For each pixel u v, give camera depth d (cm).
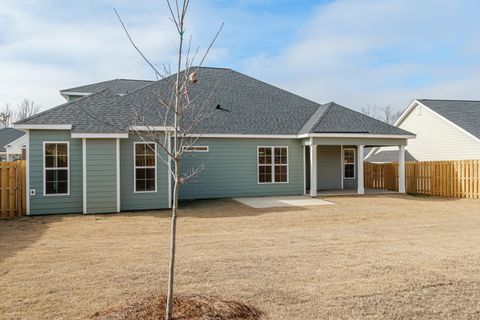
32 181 1313
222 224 1105
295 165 1908
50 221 1182
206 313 430
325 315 447
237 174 1816
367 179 2427
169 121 1493
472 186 1766
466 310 462
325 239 884
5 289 538
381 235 931
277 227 1054
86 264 668
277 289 535
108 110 1472
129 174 1400
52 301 491
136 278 586
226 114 1919
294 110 2112
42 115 1354
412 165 2080
